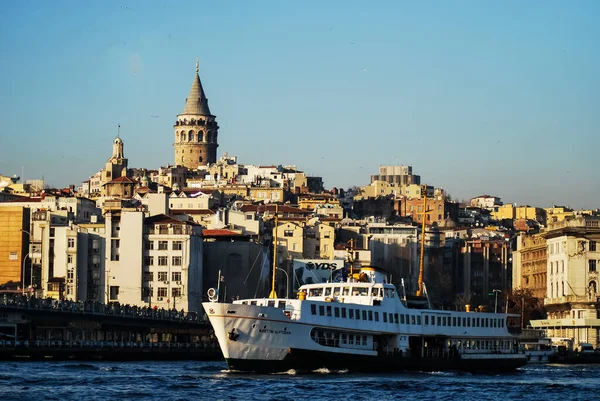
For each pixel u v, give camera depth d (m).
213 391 178.75
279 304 198.25
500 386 197.62
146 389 180.75
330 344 199.75
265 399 172.12
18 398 170.38
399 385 190.38
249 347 194.50
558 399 185.38
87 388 181.62
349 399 174.25
